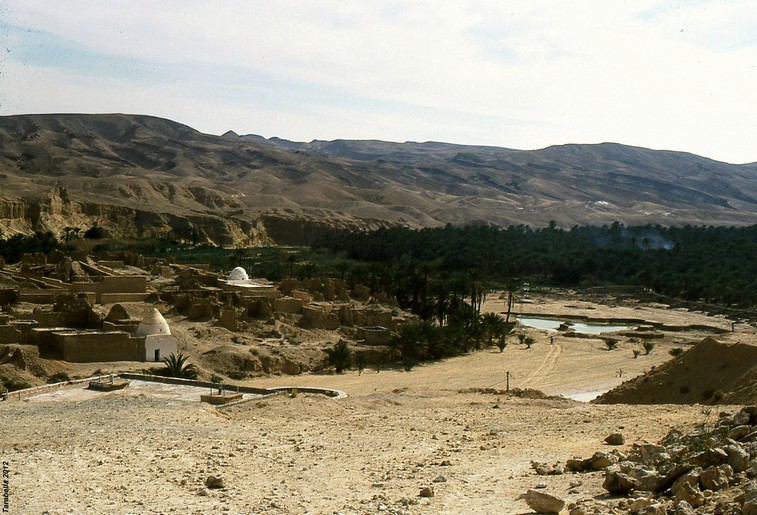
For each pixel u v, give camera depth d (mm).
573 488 18141
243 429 30859
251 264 171500
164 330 71812
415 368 83562
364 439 27969
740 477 16297
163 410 36406
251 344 82125
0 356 63188
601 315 140125
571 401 40875
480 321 103188
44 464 23000
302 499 18734
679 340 109188
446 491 19188
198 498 18906
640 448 20453
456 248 194125
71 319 76562
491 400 40938
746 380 38469
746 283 156625
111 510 17688
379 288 129125
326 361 81000
